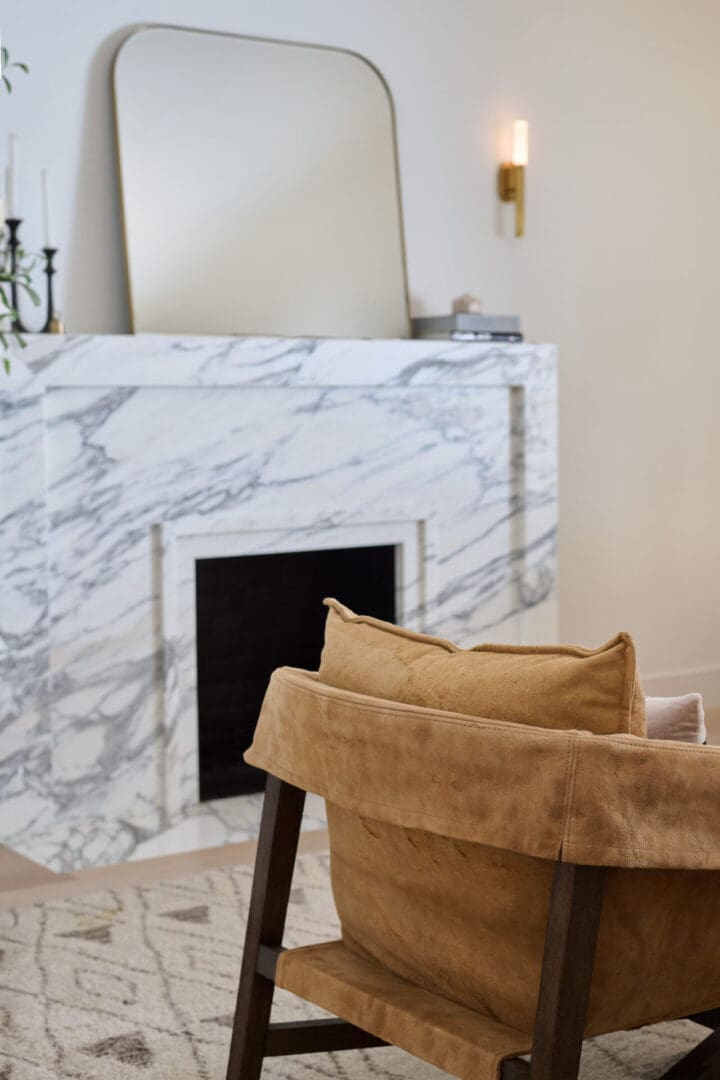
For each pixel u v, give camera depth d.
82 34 4.35
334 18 4.81
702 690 5.89
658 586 5.75
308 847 3.89
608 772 1.77
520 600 5.00
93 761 4.18
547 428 4.98
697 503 5.84
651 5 5.53
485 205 5.18
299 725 2.15
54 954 3.07
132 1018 2.72
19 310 4.29
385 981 2.12
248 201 4.62
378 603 4.91
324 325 4.78
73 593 4.11
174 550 4.27
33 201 4.29
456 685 1.98
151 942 3.15
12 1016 2.73
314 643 4.92
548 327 5.37
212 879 3.64
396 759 1.95
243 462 4.37
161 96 4.47
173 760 4.30
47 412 4.02
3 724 3.97
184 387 4.23
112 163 4.43
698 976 2.02
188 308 4.50
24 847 3.95
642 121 5.55
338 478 4.56
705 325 5.80
